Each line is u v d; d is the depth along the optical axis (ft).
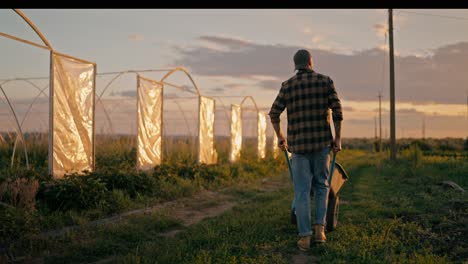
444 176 40.34
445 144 156.76
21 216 16.20
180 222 19.26
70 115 25.11
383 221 17.79
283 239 15.14
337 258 12.62
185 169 36.01
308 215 13.85
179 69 39.52
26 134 46.34
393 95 68.49
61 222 18.02
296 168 14.20
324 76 14.23
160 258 12.50
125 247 14.61
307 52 14.62
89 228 17.13
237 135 60.90
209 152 51.03
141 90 34.12
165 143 58.75
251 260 12.35
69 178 22.59
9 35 20.84
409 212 20.07
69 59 25.13
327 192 14.44
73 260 13.26
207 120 50.11
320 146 13.98
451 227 16.52
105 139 54.24
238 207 22.79
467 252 13.06
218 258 12.44
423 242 14.51
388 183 34.96
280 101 14.56
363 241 14.25
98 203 21.74
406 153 71.00
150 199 25.16
